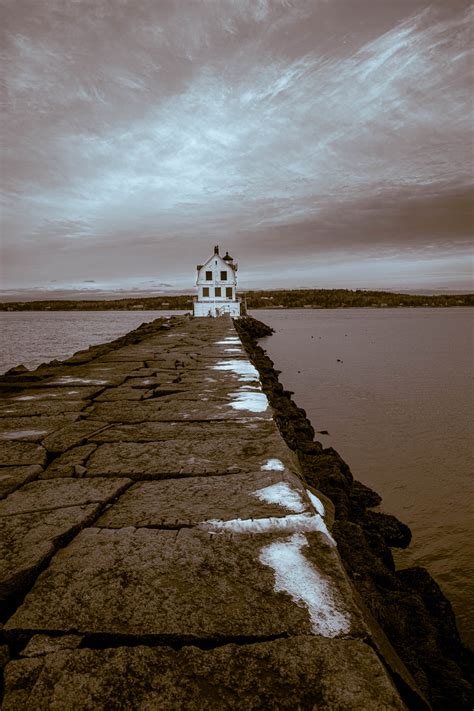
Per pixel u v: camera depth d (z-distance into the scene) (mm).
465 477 9172
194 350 12867
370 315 147875
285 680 1596
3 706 1521
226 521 2742
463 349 37375
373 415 14680
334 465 7688
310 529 2674
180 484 3367
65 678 1618
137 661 1695
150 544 2514
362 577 3469
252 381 7586
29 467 3730
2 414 5539
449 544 6633
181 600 2031
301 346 41125
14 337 58344
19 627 1874
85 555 2402
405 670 2283
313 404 16500
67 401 6227
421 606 3912
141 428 4859
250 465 3721
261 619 1906
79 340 53188
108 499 3107
